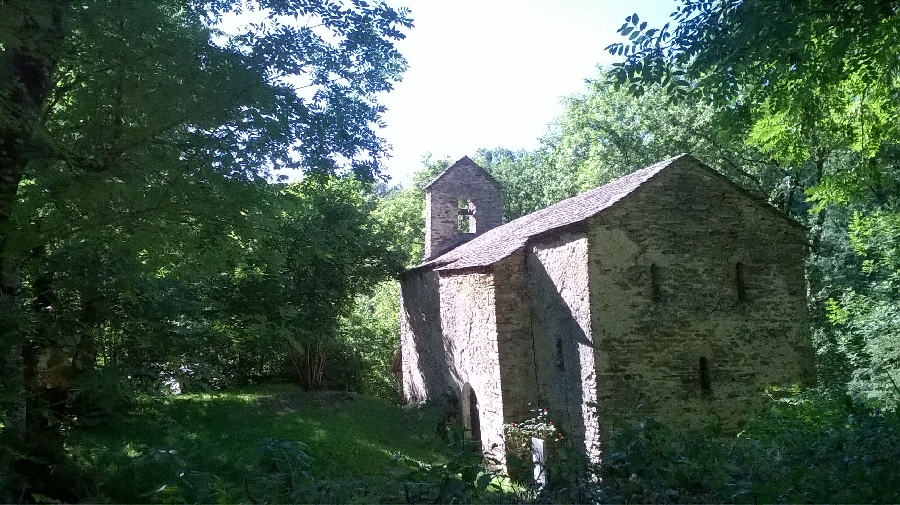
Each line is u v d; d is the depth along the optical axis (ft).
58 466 26.50
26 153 21.57
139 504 27.04
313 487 14.39
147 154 22.75
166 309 37.19
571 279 40.01
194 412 47.39
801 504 13.15
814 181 69.46
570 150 98.12
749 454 17.37
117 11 21.21
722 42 26.63
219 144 24.08
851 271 74.18
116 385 28.50
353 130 28.19
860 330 60.49
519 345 45.16
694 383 38.91
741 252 40.83
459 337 53.11
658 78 28.22
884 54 28.63
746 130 39.75
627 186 41.57
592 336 37.73
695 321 39.42
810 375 40.81
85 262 29.60
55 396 33.96
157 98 22.31
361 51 27.86
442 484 13.56
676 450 15.39
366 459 38.63
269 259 32.09
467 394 51.85
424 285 65.92
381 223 74.90
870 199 63.87
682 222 39.93
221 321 52.44
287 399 56.90
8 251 21.80
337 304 64.08
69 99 27.40
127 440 35.65
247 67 23.71
